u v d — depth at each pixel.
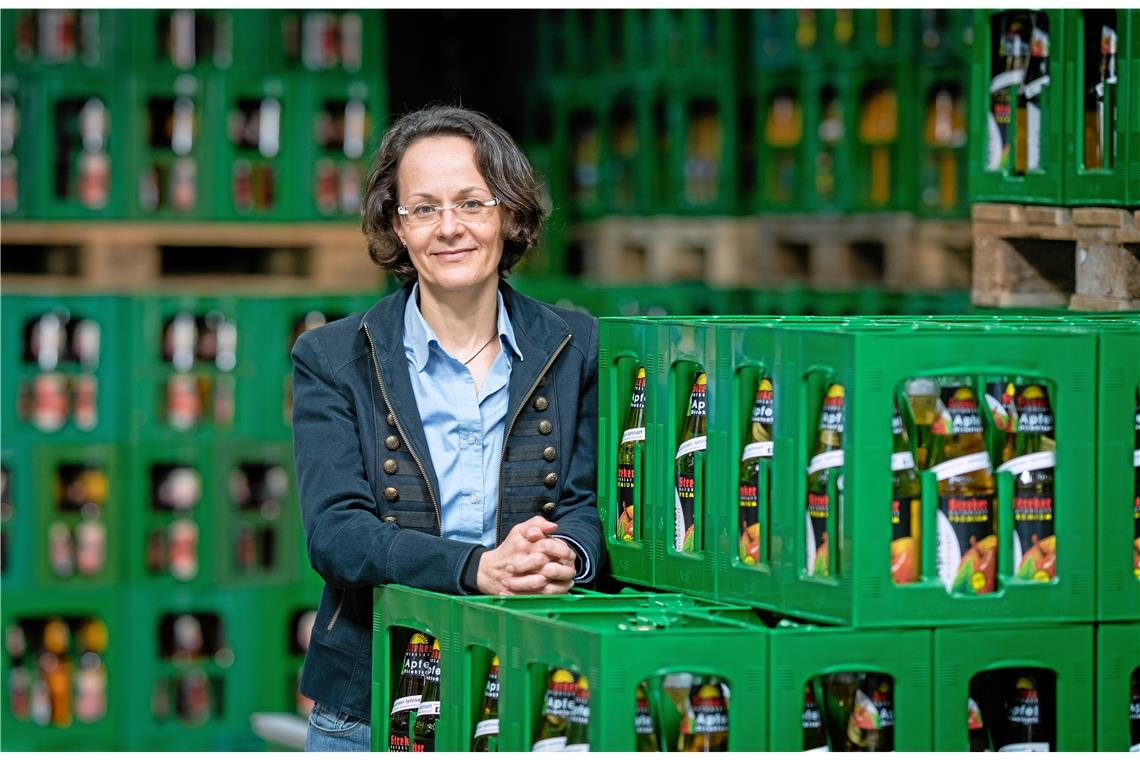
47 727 7.56
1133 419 3.19
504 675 3.15
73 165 7.93
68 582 7.48
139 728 7.52
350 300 7.59
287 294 7.57
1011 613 3.10
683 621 3.14
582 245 9.48
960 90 7.93
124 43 7.48
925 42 7.86
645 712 3.03
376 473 3.65
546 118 9.67
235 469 7.58
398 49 9.12
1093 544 3.16
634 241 9.09
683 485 3.53
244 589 7.59
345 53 8.20
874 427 3.02
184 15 8.18
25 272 8.59
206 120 7.53
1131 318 3.84
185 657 8.02
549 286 8.24
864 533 3.02
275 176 7.63
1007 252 4.50
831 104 8.35
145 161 7.53
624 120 9.43
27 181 7.46
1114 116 4.08
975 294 4.55
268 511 7.96
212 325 8.15
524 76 9.45
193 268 8.66
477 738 3.29
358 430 3.68
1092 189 4.06
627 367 3.78
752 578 3.28
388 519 3.64
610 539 3.76
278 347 7.56
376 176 3.71
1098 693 3.16
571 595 3.37
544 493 3.71
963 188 7.78
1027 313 4.50
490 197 3.58
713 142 8.97
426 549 3.44
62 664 7.71
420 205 3.57
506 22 9.45
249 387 7.55
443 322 3.70
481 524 3.69
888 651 3.03
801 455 3.15
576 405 3.78
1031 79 4.25
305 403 3.70
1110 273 4.12
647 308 8.34
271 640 7.62
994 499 3.15
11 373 7.43
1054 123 4.12
